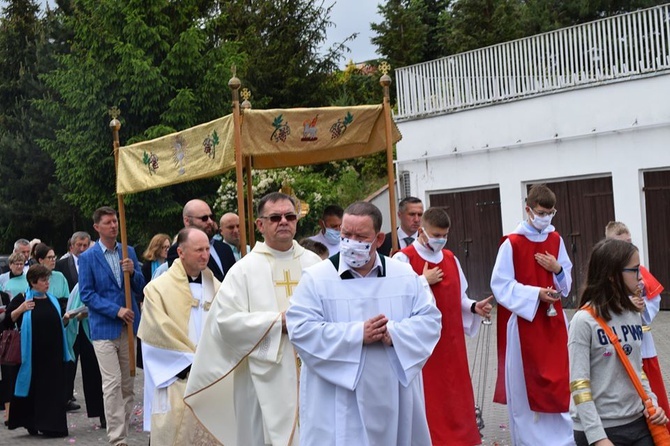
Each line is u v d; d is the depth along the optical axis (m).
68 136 27.95
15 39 38.97
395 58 40.91
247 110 8.23
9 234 37.56
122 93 26.78
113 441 9.27
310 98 36.91
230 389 7.18
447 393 7.68
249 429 6.67
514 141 20.95
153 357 7.58
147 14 27.00
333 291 4.86
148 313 7.62
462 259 22.34
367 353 4.79
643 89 18.62
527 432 8.18
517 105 20.83
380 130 9.10
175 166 8.96
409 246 7.96
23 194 37.09
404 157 23.34
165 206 27.38
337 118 8.73
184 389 7.51
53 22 37.91
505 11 36.94
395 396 4.80
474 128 21.75
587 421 4.98
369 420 4.76
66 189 35.72
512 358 8.22
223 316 6.53
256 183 23.97
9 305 10.72
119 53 26.41
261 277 6.65
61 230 38.53
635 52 18.80
